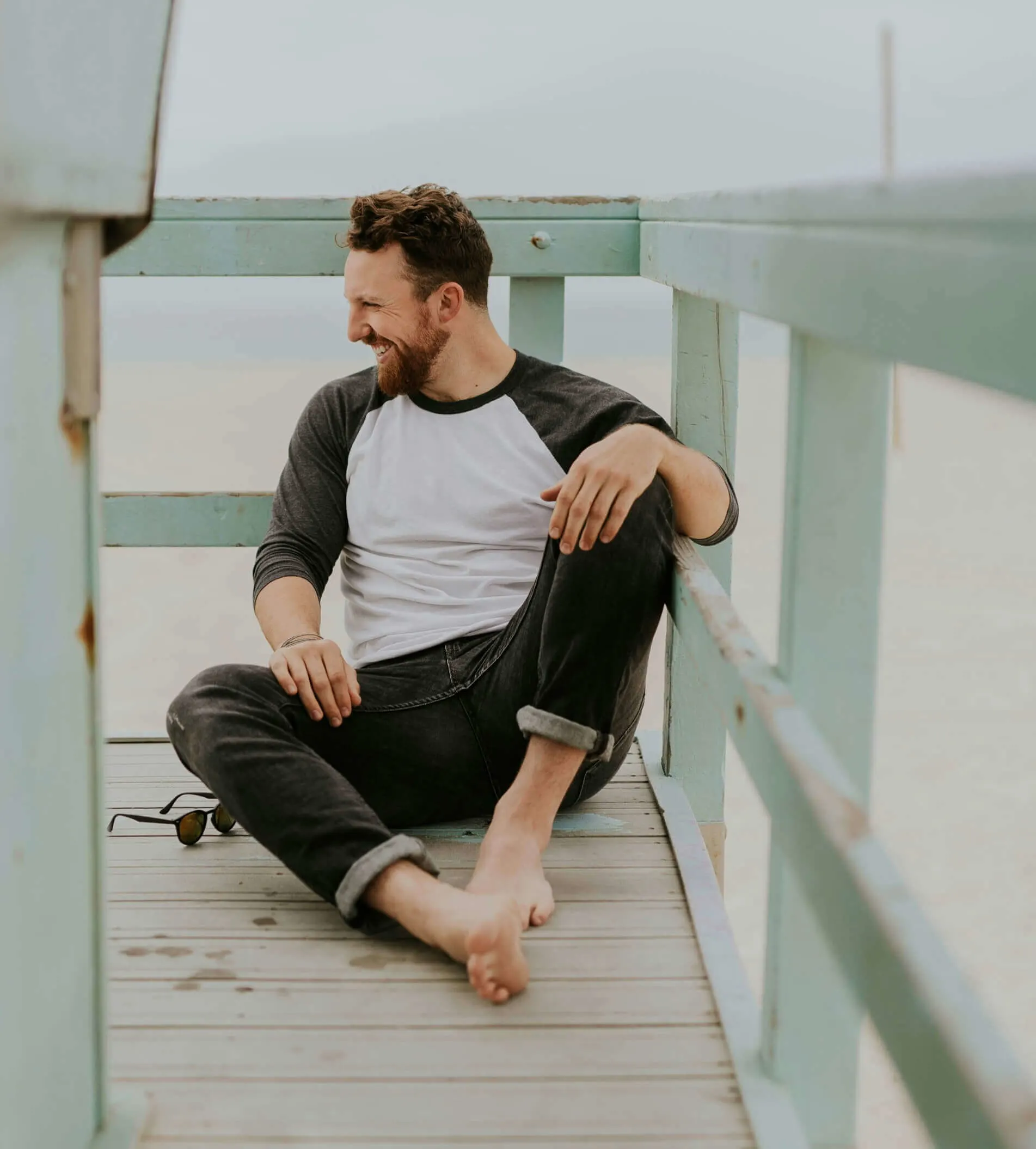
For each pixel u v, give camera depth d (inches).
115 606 422.6
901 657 348.8
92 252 40.6
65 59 35.5
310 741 71.4
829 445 48.3
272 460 542.3
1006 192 27.0
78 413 41.1
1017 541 466.3
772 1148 46.8
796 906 50.4
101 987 46.3
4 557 36.6
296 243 98.2
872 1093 163.3
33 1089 39.9
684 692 89.3
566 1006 57.6
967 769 277.7
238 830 77.7
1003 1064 24.4
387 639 77.0
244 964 61.2
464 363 79.4
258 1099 50.6
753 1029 55.1
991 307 28.3
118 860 73.5
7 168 31.9
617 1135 48.5
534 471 77.8
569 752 67.2
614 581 65.8
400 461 79.7
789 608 49.4
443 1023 56.1
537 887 65.7
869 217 36.3
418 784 74.0
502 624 75.2
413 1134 48.4
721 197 59.6
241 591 440.8
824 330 41.7
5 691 37.0
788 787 41.1
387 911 61.5
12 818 37.8
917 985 27.6
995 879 229.6
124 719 298.0
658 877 71.4
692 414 89.9
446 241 76.7
